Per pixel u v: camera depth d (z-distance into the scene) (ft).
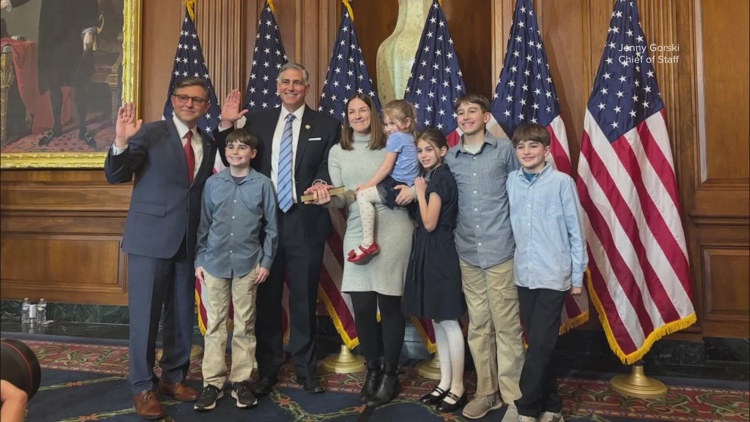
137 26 13.70
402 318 8.44
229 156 8.24
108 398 8.47
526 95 10.23
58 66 14.35
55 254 14.20
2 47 14.65
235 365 8.25
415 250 8.05
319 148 8.93
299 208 8.73
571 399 8.66
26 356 3.12
